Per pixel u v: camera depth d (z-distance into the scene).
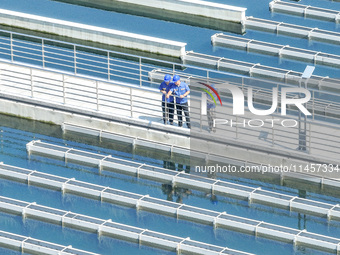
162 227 68.56
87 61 89.31
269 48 91.44
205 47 92.56
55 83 80.50
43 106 78.19
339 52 91.44
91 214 69.94
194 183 72.31
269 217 69.19
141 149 75.88
